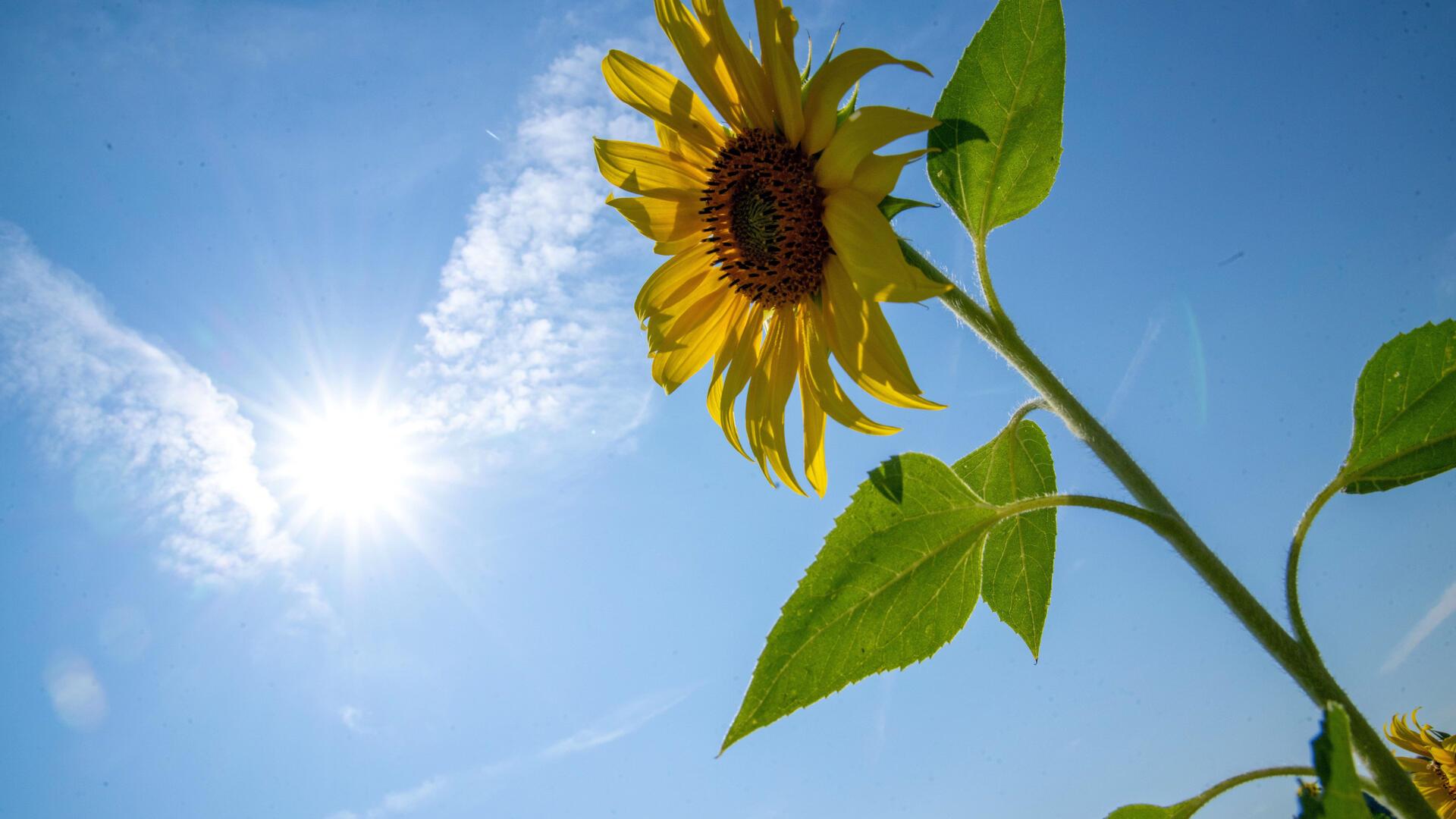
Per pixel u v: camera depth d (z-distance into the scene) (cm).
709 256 52
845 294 45
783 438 48
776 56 44
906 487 41
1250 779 36
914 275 39
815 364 46
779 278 47
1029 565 46
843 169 41
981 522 41
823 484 47
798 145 46
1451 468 38
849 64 43
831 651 41
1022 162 41
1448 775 60
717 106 49
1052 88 41
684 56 48
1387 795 33
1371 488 39
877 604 41
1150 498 38
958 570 41
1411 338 39
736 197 48
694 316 52
